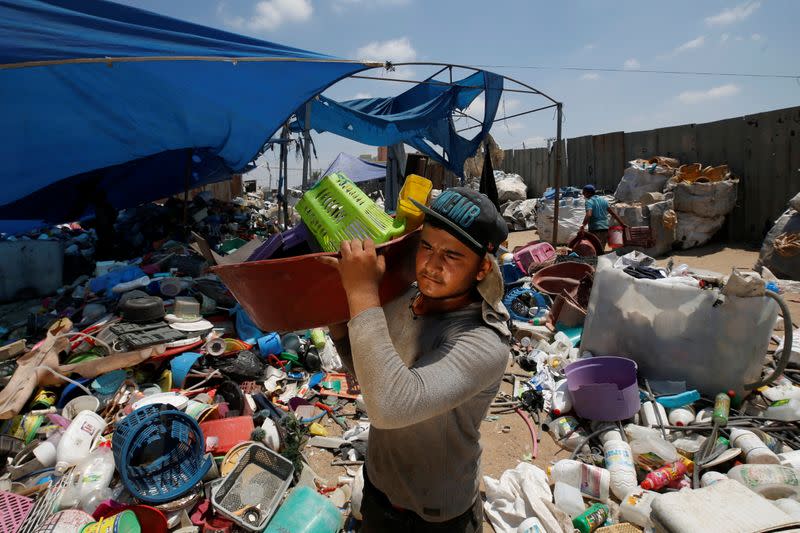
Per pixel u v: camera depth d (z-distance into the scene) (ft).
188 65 15.05
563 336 18.30
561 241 39.17
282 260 4.25
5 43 12.12
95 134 18.22
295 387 15.80
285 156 36.94
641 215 33.65
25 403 12.94
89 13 14.21
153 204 35.53
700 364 13.91
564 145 53.16
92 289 20.43
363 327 3.58
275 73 16.20
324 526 9.20
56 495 9.23
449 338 4.10
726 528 7.09
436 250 4.04
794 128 30.71
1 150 17.76
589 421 13.46
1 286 26.02
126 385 14.08
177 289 18.85
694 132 37.81
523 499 10.36
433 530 4.75
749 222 33.91
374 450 4.96
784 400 13.01
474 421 4.48
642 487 10.61
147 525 9.08
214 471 10.32
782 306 12.66
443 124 33.68
